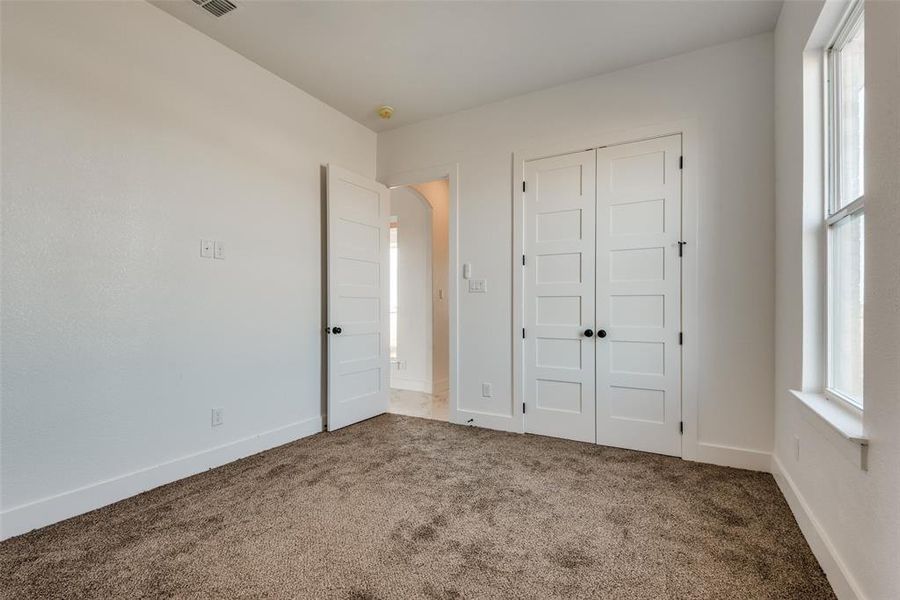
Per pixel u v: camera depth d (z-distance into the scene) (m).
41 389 1.95
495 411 3.52
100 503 2.14
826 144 1.94
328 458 2.84
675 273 2.87
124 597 1.49
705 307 2.79
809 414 1.76
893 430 1.13
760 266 2.64
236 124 2.86
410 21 2.54
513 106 3.47
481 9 2.43
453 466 2.69
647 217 2.97
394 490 2.34
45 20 1.98
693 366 2.81
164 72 2.45
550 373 3.30
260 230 3.01
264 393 3.02
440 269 5.10
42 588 1.52
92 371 2.13
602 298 3.11
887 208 1.18
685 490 2.34
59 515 1.99
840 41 1.84
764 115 2.65
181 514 2.07
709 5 2.39
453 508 2.13
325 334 3.54
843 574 1.42
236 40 2.73
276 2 2.37
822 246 1.97
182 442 2.52
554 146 3.30
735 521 2.00
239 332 2.86
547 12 2.45
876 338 1.23
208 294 2.67
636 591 1.52
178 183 2.52
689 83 2.86
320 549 1.77
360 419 3.75
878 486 1.21
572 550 1.77
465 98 3.49
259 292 3.00
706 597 1.49
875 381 1.24
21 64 1.90
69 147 2.05
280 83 3.18
